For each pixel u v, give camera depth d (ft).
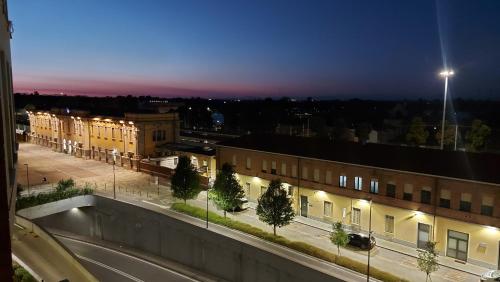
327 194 146.82
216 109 625.00
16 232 117.80
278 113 540.93
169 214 159.63
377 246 127.85
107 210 171.73
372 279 106.42
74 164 257.96
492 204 109.40
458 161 123.95
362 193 136.56
